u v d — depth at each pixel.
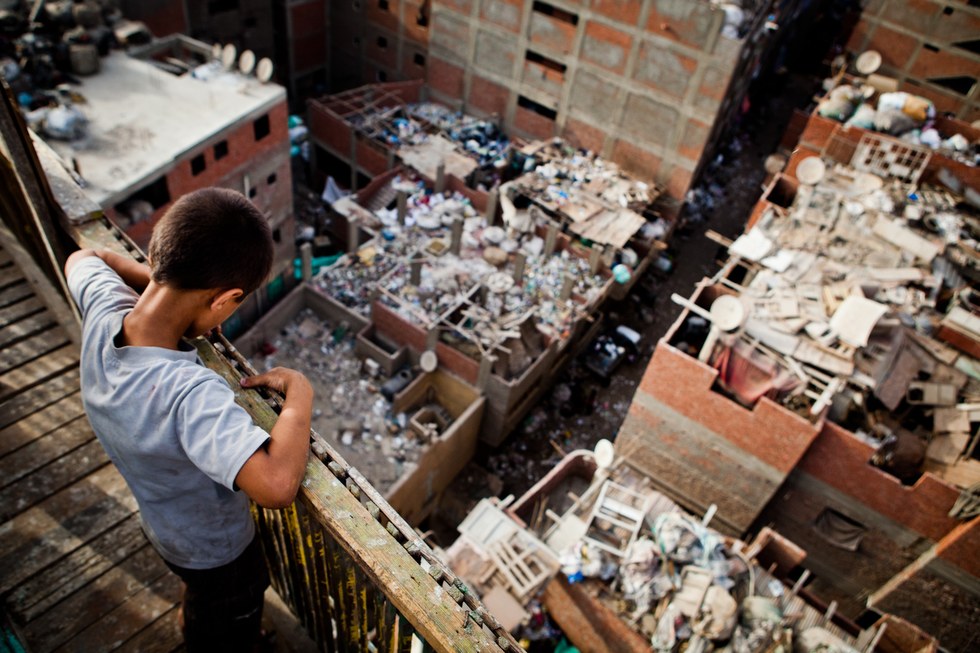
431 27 34.88
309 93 41.38
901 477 16.95
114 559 4.95
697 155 30.45
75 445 5.50
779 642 12.73
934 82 30.61
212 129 21.72
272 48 38.34
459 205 29.89
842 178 23.80
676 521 14.48
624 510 15.12
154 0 30.39
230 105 23.00
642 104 30.61
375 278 26.50
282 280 27.53
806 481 17.33
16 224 6.01
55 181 4.69
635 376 28.66
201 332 3.10
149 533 3.63
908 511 16.06
